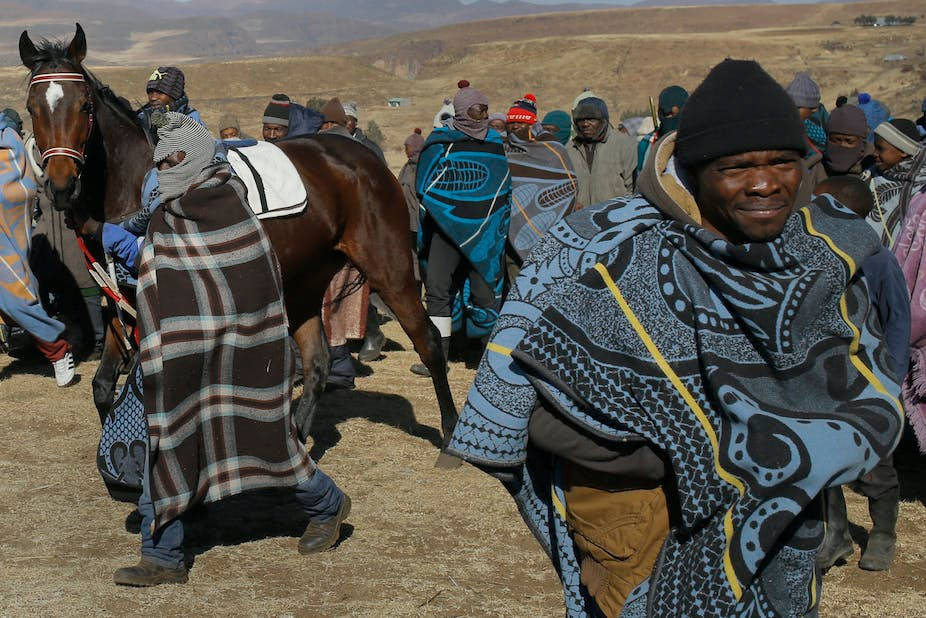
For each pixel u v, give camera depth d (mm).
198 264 4441
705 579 2170
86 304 9008
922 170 5848
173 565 4711
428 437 7035
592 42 141125
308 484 4840
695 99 2227
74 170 5266
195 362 4422
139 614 4402
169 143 4484
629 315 2244
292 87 116438
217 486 4590
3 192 7680
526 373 2305
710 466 2191
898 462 6742
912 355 5609
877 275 4465
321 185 5902
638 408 2250
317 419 7359
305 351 6086
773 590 2227
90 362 9070
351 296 8469
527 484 2564
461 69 135375
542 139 9773
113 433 4902
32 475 6180
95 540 5230
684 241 2234
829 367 2230
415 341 6430
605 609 2434
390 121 86125
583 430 2303
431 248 8148
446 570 4961
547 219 8969
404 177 10438
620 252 2289
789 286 2182
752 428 2131
